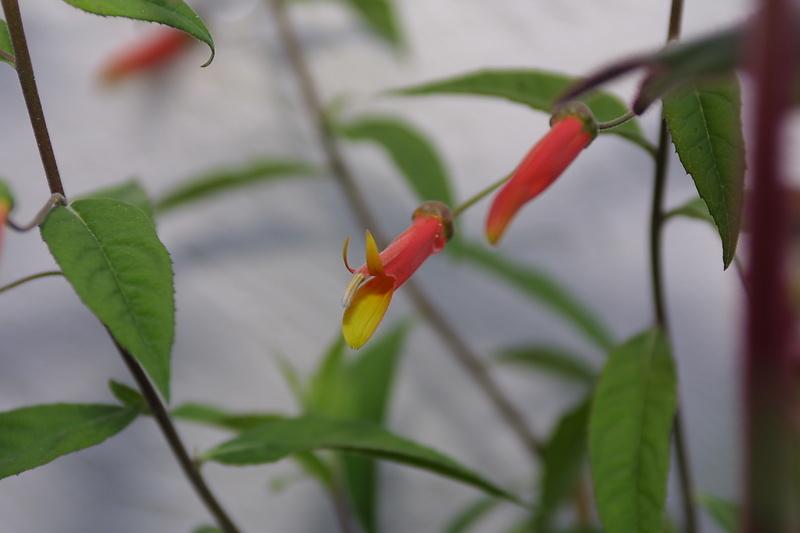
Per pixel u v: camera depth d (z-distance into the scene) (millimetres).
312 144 768
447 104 768
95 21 726
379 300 466
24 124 700
